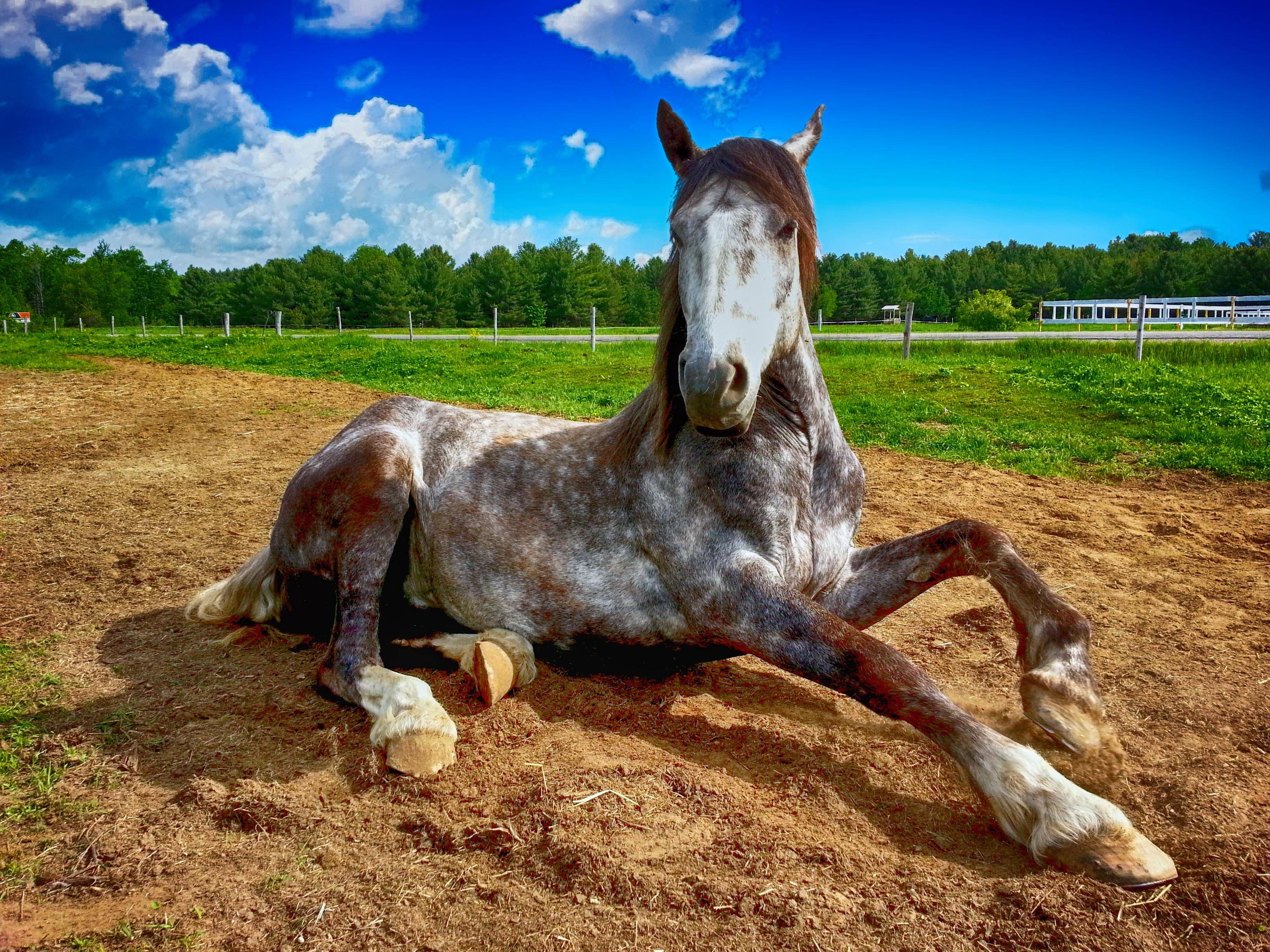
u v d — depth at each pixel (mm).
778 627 2490
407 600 3340
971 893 1867
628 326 82375
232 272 117500
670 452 2812
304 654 3387
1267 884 1865
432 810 2232
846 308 81062
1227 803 2227
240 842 2109
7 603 3885
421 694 2609
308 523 3172
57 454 7488
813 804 2258
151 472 6855
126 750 2561
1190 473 7641
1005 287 92875
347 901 1870
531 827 2109
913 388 13102
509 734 2645
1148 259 93500
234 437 8477
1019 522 5762
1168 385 12414
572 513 3025
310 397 11734
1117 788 2340
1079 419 10633
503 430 3350
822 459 2936
